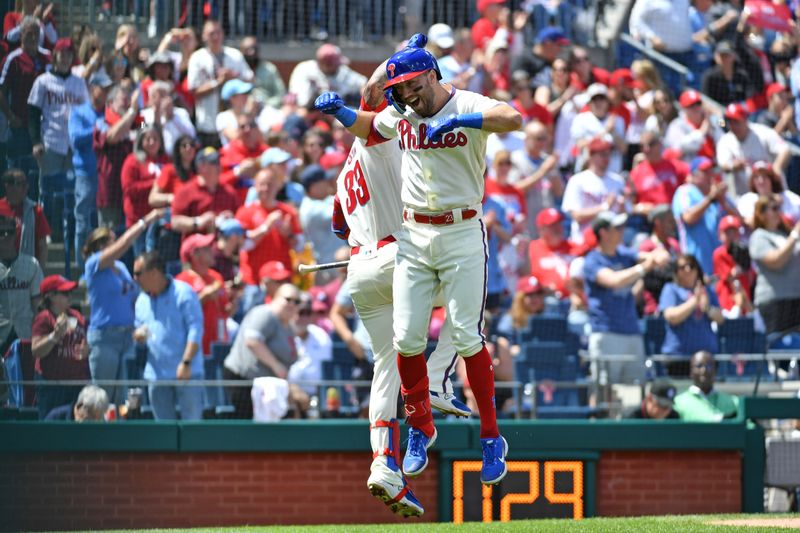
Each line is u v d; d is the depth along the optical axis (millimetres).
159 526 29266
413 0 48156
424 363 18578
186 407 31250
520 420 31219
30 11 34969
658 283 37844
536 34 49250
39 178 34125
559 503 31016
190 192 36125
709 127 45531
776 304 38469
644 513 31609
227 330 34875
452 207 17578
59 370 30797
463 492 30562
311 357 33750
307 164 40000
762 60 49375
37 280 31109
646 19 50156
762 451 32344
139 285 32219
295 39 47438
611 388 34656
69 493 28953
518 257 40094
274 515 29859
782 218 39062
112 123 35375
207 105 41188
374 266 19188
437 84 17391
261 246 36656
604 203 41219
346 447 30219
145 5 41688
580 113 44406
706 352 33719
